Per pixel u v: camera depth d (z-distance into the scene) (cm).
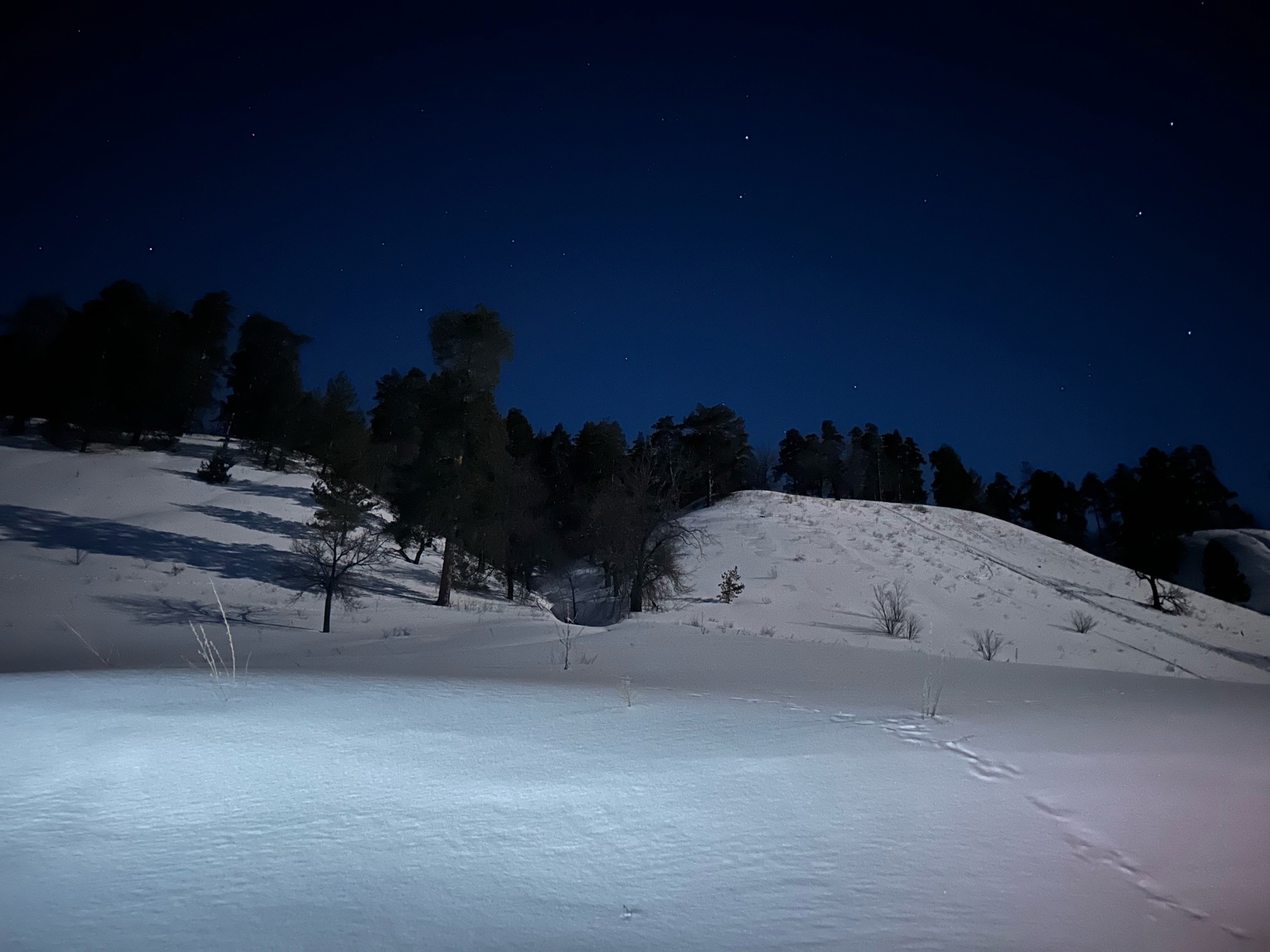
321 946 284
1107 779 490
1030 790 469
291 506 5066
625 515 3888
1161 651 3944
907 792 461
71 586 2959
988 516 8069
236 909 311
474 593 4603
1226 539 9719
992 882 348
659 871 354
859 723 645
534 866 357
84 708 636
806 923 307
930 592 4703
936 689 886
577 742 570
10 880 332
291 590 3544
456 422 3909
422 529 4150
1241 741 594
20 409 5700
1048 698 822
